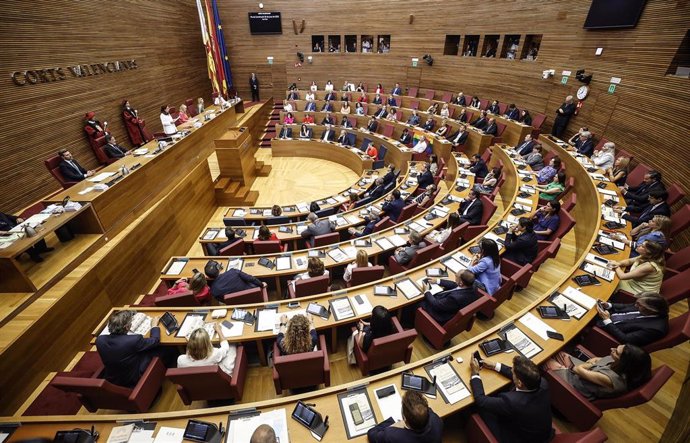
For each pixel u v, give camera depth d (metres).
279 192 10.49
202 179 8.19
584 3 9.30
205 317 3.82
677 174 6.27
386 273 5.88
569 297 3.79
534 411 2.39
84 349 4.37
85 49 8.28
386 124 12.93
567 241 6.47
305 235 6.03
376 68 16.88
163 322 3.77
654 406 3.33
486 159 9.71
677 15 6.77
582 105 9.41
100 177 6.04
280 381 3.24
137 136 10.00
